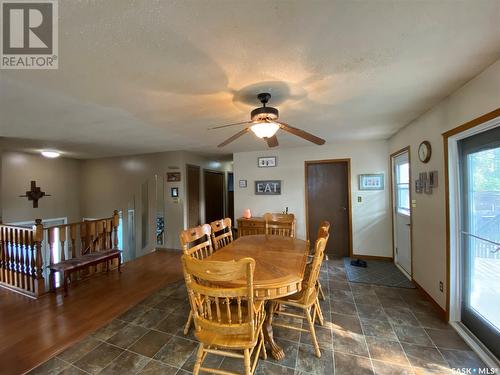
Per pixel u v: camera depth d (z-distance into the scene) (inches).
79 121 104.3
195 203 215.9
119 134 130.3
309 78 66.3
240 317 54.5
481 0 39.5
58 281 126.3
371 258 160.1
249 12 41.4
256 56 54.9
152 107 87.3
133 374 64.9
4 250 128.3
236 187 194.5
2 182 174.9
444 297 88.5
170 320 91.3
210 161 245.1
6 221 177.2
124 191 216.8
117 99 79.3
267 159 186.1
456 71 64.6
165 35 47.0
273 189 184.5
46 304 105.3
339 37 48.8
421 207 107.4
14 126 111.3
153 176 206.1
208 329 56.2
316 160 173.0
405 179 133.2
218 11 41.0
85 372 65.6
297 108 91.6
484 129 69.6
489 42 51.4
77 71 60.6
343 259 160.6
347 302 102.4
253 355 70.2
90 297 111.9
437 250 93.4
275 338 79.0
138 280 133.0
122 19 42.5
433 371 64.1
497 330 67.9
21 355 72.6
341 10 41.6
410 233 121.6
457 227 83.7
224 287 62.7
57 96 76.2
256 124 75.0
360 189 162.1
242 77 64.9
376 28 46.3
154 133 129.0
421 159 104.1
